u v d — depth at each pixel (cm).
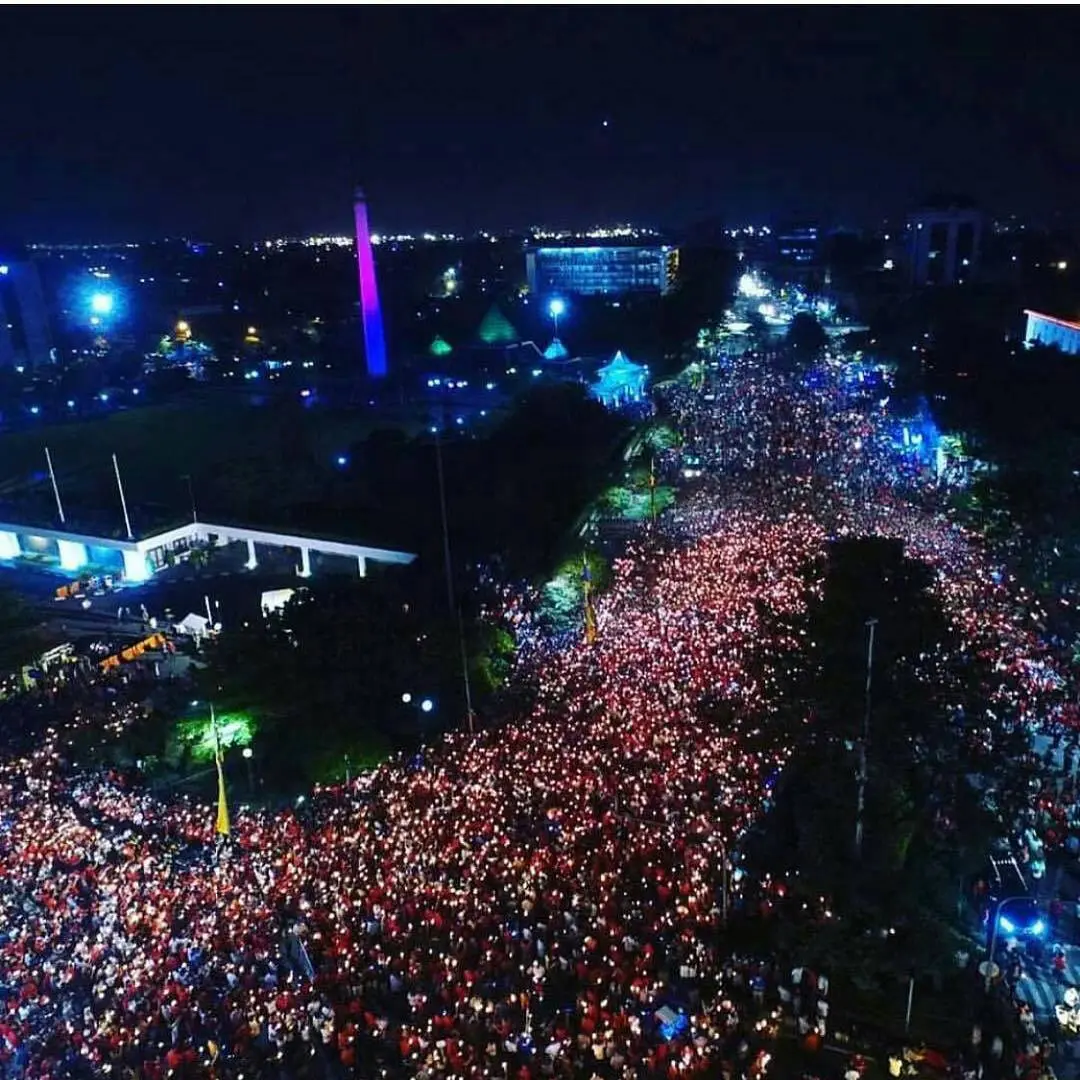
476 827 3988
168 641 6353
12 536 8331
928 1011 3147
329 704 4850
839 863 3453
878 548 4688
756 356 15825
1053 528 6022
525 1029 3050
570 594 6256
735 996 3200
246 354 17312
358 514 8088
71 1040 3062
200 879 3816
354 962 3381
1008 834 3759
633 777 4222
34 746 4922
